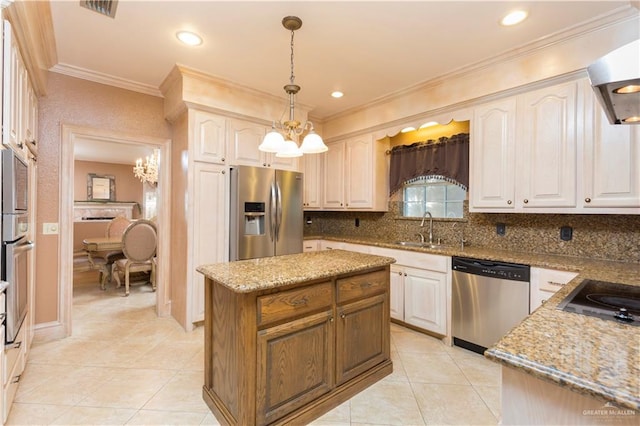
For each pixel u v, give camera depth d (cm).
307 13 204
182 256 318
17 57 187
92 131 303
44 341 279
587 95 218
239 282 158
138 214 809
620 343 89
